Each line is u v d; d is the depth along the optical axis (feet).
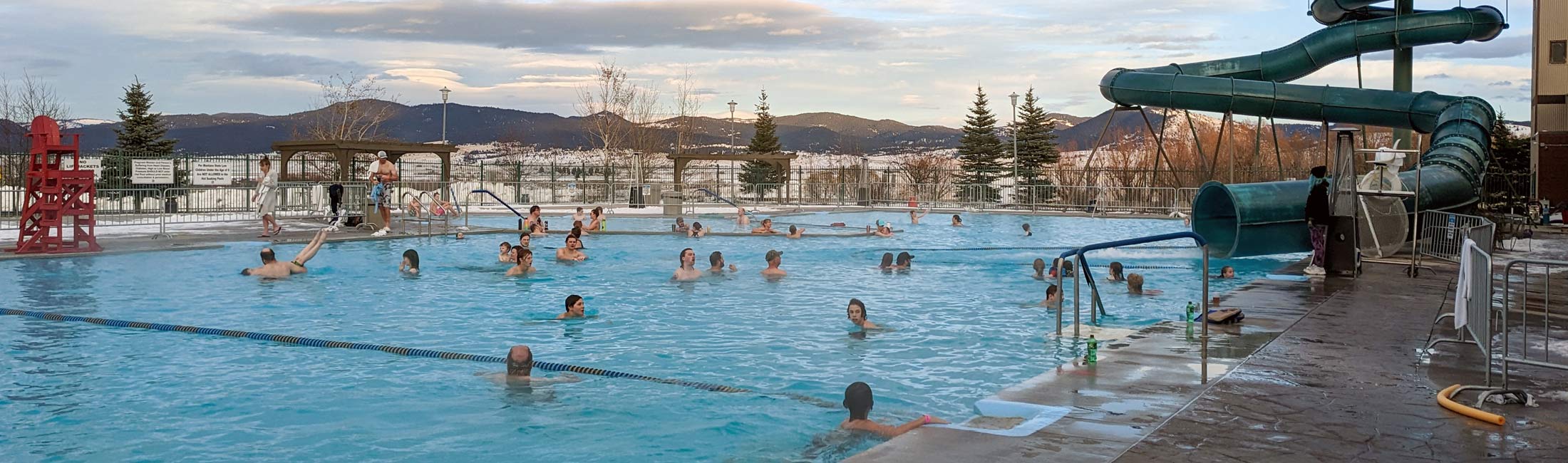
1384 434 18.99
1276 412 20.74
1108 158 216.54
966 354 31.37
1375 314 35.65
